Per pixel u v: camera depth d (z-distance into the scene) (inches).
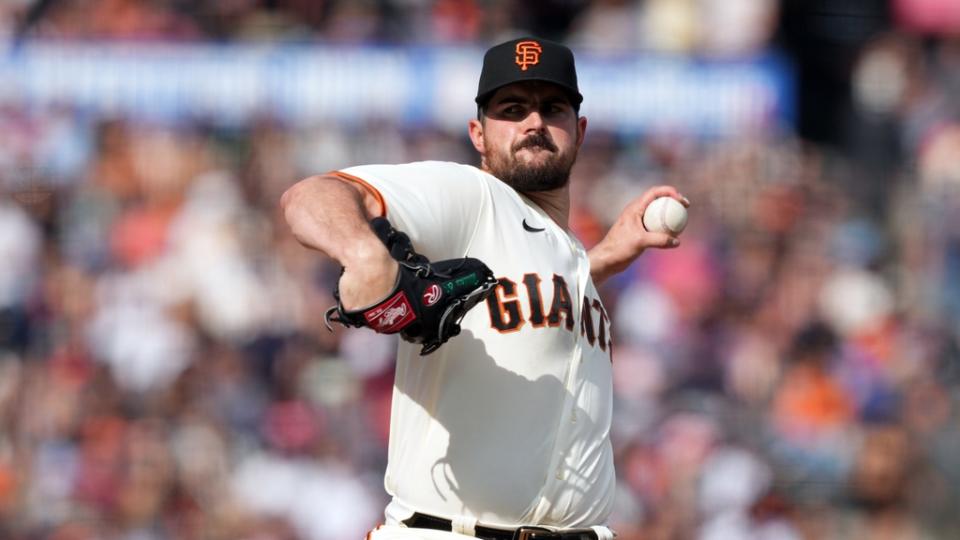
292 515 1306.6
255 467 1330.0
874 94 1823.3
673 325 1513.3
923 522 1375.5
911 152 1791.3
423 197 449.4
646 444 1371.8
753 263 1592.0
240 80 1668.3
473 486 465.4
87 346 1445.6
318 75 1674.5
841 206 1708.9
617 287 1546.5
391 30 1755.7
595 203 1651.1
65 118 1641.2
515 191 509.4
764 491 1347.2
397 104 1679.4
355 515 1310.3
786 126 1728.6
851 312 1572.3
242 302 1471.5
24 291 1496.1
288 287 1492.4
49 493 1305.4
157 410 1374.3
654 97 1713.8
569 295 488.4
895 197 1738.4
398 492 482.6
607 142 1706.4
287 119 1670.8
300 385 1401.3
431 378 472.7
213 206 1588.3
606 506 499.2
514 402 468.4
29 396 1369.3
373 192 432.8
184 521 1291.8
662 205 595.8
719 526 1318.9
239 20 1722.4
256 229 1566.2
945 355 1546.5
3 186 1579.7
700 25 1808.6
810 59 1823.3
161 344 1427.2
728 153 1705.2
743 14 1808.6
